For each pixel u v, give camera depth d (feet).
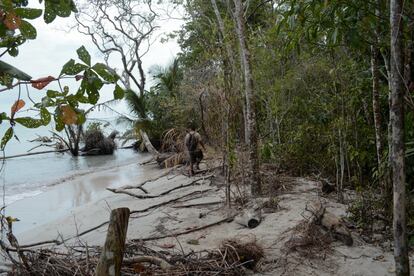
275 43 29.96
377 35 13.57
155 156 59.31
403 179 9.82
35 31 5.33
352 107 22.27
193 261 14.44
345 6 12.50
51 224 27.07
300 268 14.96
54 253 15.39
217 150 32.45
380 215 17.87
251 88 26.43
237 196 26.16
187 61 58.34
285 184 28.35
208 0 42.93
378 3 12.26
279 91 30.60
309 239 16.87
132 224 23.85
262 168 32.91
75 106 5.81
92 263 14.21
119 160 71.51
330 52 21.16
